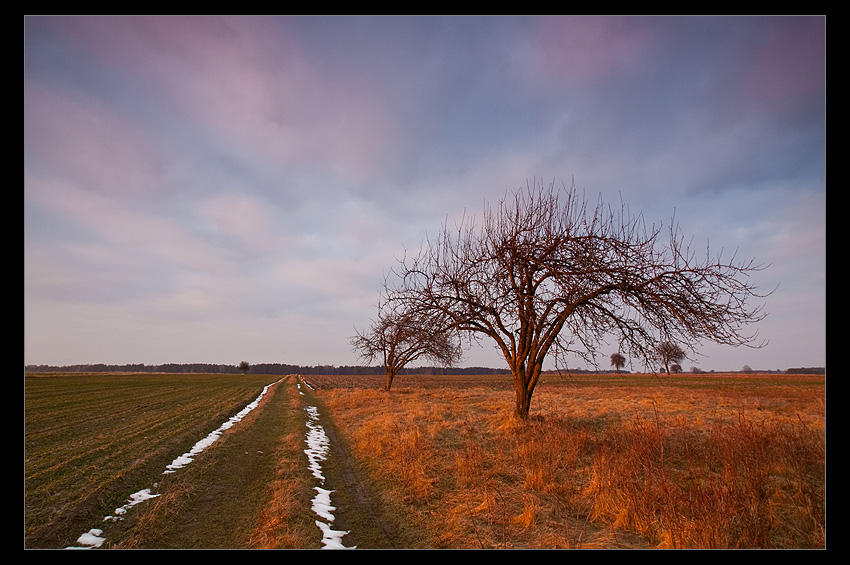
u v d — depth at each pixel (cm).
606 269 1164
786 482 687
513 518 630
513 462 915
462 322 1373
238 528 630
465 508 677
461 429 1355
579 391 3372
